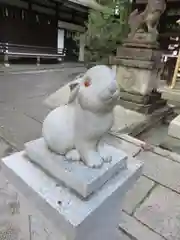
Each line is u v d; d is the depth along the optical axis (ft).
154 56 9.48
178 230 3.76
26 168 2.51
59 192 2.18
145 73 9.46
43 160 2.41
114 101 1.98
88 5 25.96
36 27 29.81
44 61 32.65
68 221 1.90
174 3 21.42
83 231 2.00
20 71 21.47
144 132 8.66
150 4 9.11
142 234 3.64
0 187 4.40
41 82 16.84
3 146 6.21
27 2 27.78
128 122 8.46
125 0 15.17
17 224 3.26
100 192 2.22
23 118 8.63
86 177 2.11
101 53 16.78
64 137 2.24
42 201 2.15
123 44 10.30
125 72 10.04
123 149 6.43
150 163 5.85
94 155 2.30
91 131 2.10
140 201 4.42
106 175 2.29
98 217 2.19
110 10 16.12
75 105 2.16
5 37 25.71
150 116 9.50
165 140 7.93
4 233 3.28
